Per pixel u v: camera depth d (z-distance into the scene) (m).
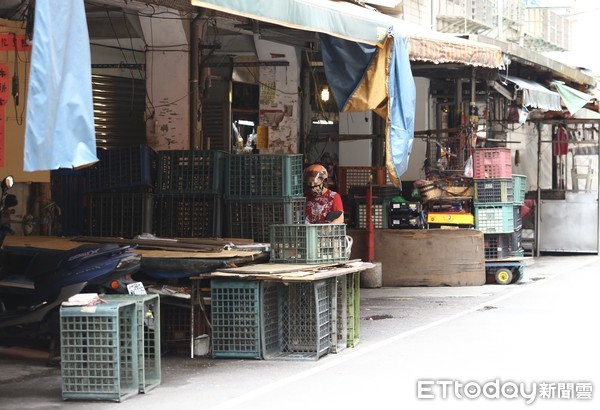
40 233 12.31
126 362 7.93
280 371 8.82
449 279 16.39
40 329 9.03
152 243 10.48
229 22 14.70
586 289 15.64
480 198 16.67
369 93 11.95
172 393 7.89
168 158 12.20
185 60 14.10
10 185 9.99
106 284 8.97
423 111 21.52
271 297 9.59
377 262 16.42
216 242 10.62
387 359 9.35
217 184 12.00
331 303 9.75
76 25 6.93
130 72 15.91
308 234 9.88
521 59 18.45
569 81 22.70
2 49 11.37
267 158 11.94
